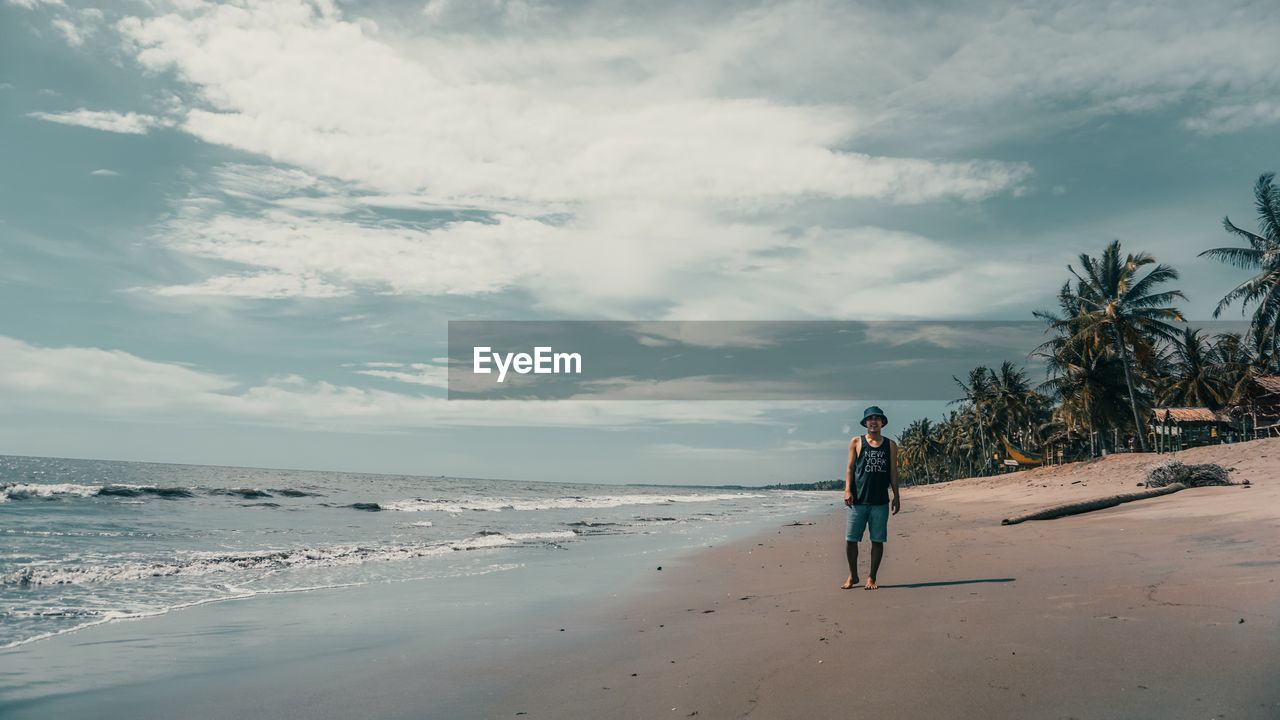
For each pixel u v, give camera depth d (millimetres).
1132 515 13750
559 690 4344
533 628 6453
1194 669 3746
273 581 9992
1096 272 45156
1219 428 54781
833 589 7656
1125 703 3355
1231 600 5223
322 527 21781
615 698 4109
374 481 123375
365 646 5840
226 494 41031
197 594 8836
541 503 48938
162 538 17359
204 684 4738
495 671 4887
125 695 4508
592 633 6137
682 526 23109
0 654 5648
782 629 5660
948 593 6703
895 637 5031
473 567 11609
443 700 4250
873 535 7566
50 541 15969
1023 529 13797
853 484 7680
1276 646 4012
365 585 9531
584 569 11156
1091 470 36344
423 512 33125
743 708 3744
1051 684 3715
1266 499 12766
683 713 3744
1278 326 38250
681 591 8570
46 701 4383
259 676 4918
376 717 3969
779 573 9891
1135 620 4887
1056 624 4988
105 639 6219
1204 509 12766
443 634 6270
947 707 3510
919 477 140250
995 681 3838
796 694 3908
